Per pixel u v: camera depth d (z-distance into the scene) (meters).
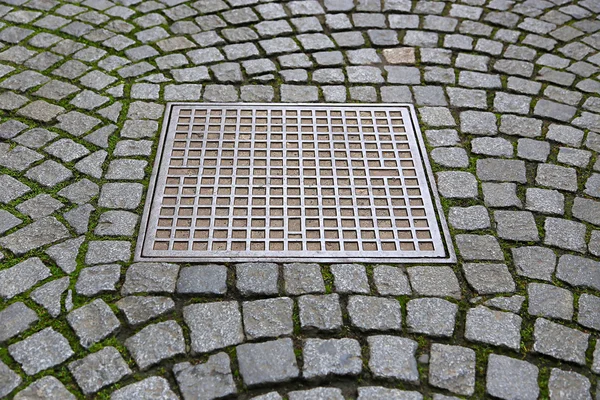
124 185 3.19
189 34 4.35
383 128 3.63
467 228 3.04
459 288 2.75
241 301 2.65
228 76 3.99
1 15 4.43
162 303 2.62
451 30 4.49
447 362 2.44
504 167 3.39
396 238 2.97
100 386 2.31
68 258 2.79
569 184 3.30
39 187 3.15
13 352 2.40
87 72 3.96
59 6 4.57
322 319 2.58
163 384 2.33
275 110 3.73
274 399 2.30
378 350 2.47
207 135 3.52
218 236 2.94
